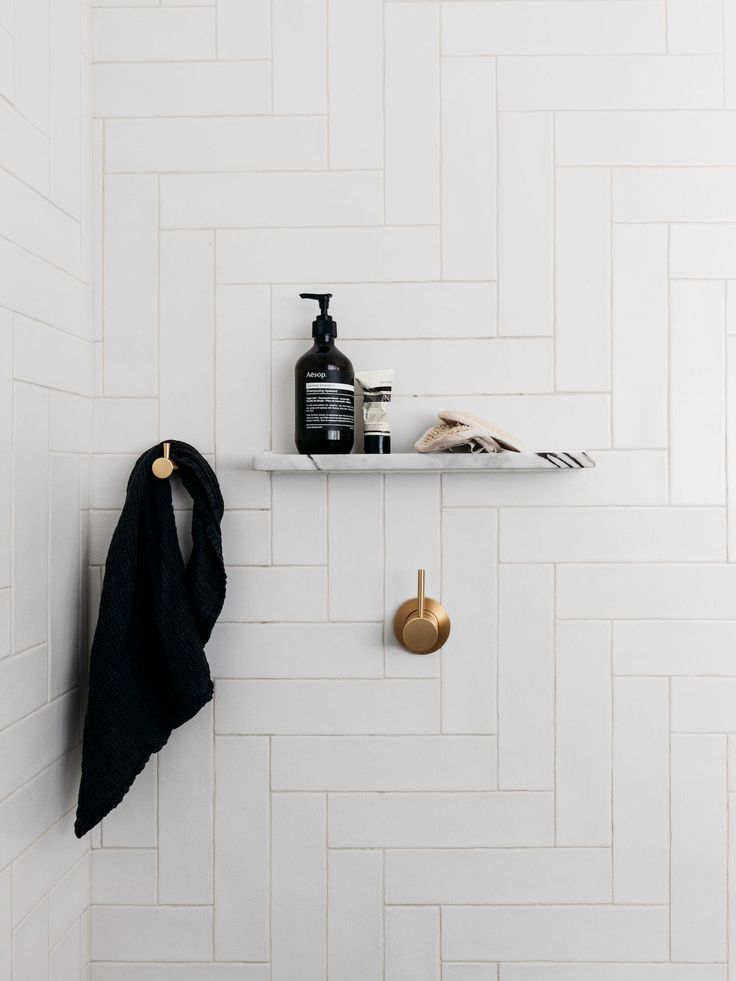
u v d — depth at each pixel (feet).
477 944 4.09
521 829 4.10
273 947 4.11
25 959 3.41
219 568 3.92
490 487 4.10
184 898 4.12
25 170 3.38
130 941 4.12
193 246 4.12
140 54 4.11
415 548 4.12
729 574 4.07
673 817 4.08
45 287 3.59
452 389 4.10
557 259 4.09
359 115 4.10
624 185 4.09
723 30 4.07
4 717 3.22
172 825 4.11
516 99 4.09
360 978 4.10
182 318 4.13
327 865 4.11
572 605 4.09
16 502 3.32
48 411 3.63
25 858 3.41
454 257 4.10
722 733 4.07
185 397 4.13
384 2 4.10
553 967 4.09
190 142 4.12
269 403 4.13
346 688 4.12
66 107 3.81
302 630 4.12
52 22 3.64
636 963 4.08
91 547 4.13
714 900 4.08
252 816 4.12
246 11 4.11
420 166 4.10
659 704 4.08
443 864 4.10
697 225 4.07
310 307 4.12
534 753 4.10
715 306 4.08
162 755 4.12
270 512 4.13
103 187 4.12
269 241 4.12
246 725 4.11
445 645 4.10
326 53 4.11
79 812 3.66
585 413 4.09
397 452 4.11
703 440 4.08
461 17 4.10
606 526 4.09
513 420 4.10
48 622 3.63
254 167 4.12
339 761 4.12
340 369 3.87
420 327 4.11
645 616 4.08
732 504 4.07
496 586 4.10
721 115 4.07
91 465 4.13
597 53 4.09
